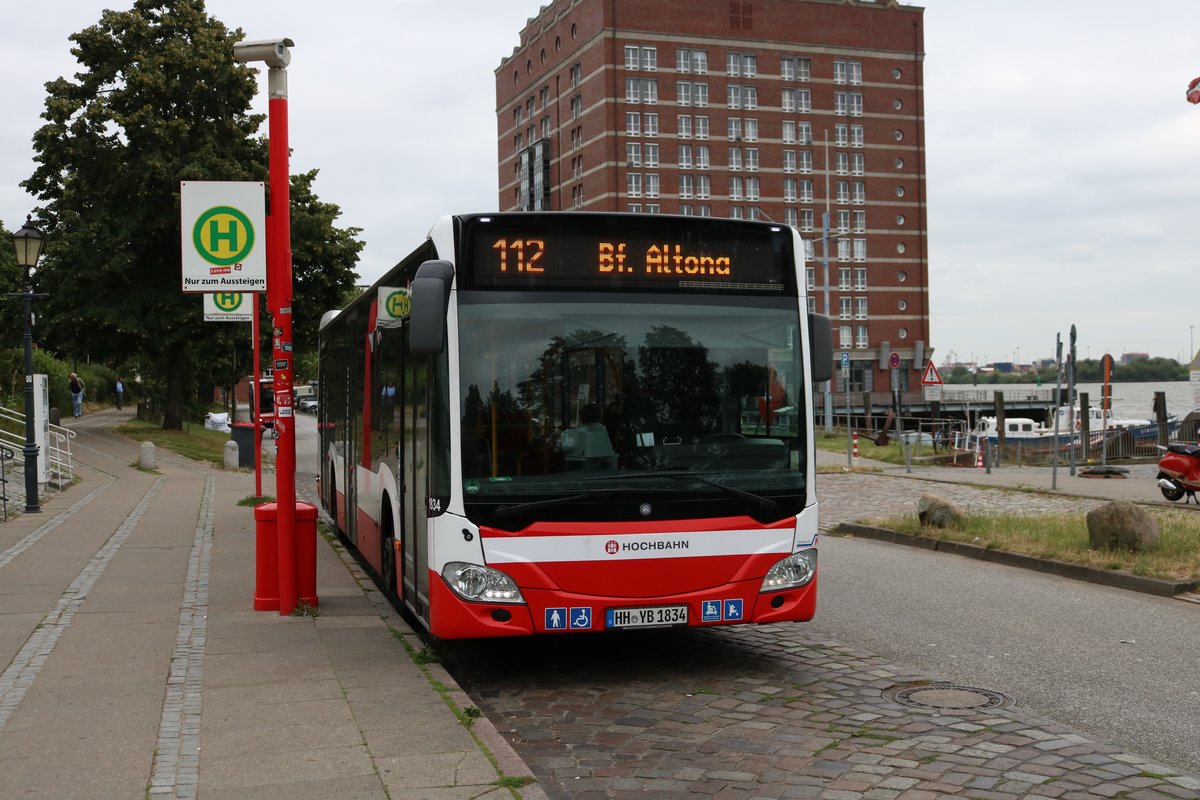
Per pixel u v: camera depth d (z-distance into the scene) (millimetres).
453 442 7215
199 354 43438
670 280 7668
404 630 8844
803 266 7984
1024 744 5957
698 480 7430
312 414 86125
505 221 7465
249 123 39844
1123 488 21406
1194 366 22188
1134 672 7668
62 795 4941
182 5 38031
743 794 5250
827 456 34750
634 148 96875
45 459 22125
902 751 5859
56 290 37594
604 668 7984
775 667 7926
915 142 104250
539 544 7164
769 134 100250
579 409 7379
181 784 5070
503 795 4906
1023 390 107375
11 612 9375
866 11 102812
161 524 16438
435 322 7043
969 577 11938
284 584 9320
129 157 37281
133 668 7359
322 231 40250
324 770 5254
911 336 103625
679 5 97750
